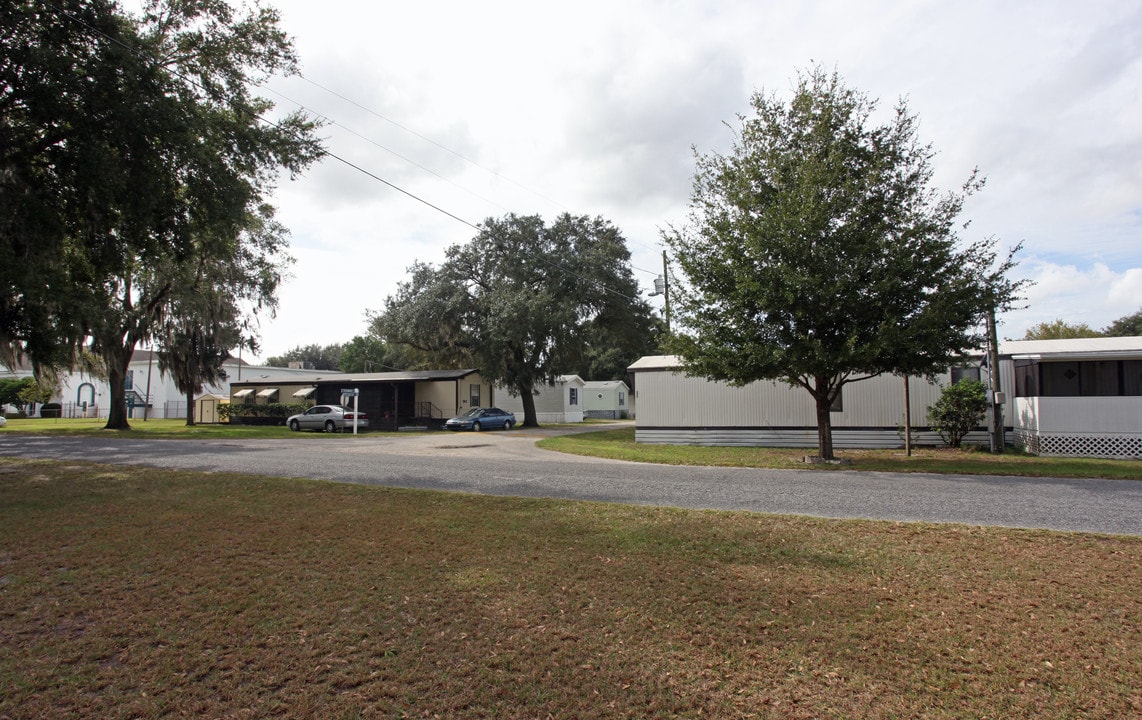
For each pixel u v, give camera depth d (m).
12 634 4.18
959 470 11.83
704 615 4.46
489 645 3.99
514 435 28.20
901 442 17.80
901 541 6.32
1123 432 14.83
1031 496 8.88
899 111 13.42
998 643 3.99
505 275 34.44
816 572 5.38
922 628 4.23
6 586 5.09
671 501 8.73
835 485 10.16
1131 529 6.79
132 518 7.57
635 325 35.84
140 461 14.12
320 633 4.17
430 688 3.46
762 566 5.55
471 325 35.34
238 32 14.63
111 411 30.34
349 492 9.39
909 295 12.46
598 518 7.49
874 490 9.57
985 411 16.72
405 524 7.21
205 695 3.38
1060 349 16.97
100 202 12.29
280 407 37.28
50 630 4.24
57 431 28.45
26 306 11.71
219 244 14.88
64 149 12.13
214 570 5.49
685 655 3.85
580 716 3.19
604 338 39.66
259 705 3.28
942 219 12.71
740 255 13.12
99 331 16.09
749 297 12.96
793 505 8.36
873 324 12.58
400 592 4.92
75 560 5.79
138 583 5.15
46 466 12.95
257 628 4.25
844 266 12.36
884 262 12.31
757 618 4.40
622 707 3.28
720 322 13.77
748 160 14.16
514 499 8.73
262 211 23.17
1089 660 3.75
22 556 5.94
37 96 11.12
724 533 6.71
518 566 5.58
